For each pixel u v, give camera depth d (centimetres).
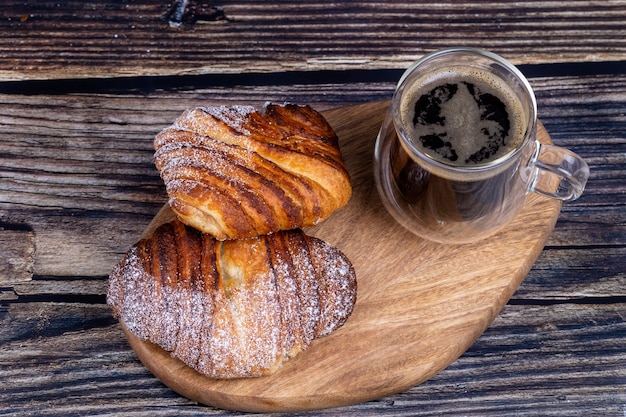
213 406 72
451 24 84
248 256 69
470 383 75
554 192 72
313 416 74
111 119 80
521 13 84
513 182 68
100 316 75
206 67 82
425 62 69
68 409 74
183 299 68
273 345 68
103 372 74
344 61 83
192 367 69
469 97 68
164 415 74
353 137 76
